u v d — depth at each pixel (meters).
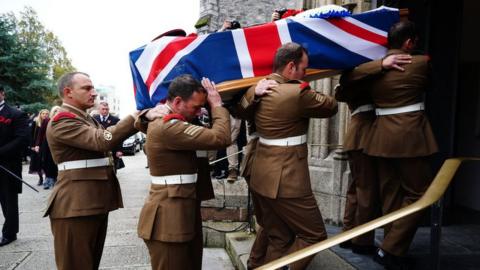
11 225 4.59
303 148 2.44
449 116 3.67
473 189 4.75
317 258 3.04
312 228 2.39
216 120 2.32
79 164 2.74
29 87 18.38
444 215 4.14
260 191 2.46
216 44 2.53
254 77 2.57
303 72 2.49
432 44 3.63
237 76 2.56
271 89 2.40
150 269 3.80
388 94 2.65
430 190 1.39
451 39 3.66
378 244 3.29
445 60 3.65
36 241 4.68
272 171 2.40
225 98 2.73
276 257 2.56
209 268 3.72
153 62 2.52
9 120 4.55
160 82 2.51
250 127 2.78
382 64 2.60
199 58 2.51
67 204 2.68
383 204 2.91
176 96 2.31
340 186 4.12
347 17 2.69
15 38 18.17
